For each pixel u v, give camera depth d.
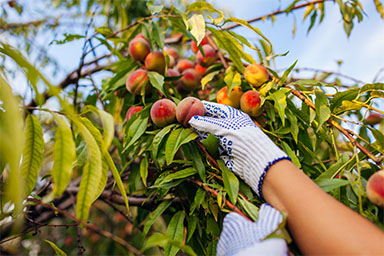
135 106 1.38
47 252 2.16
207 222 1.06
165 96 1.31
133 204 1.47
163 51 1.43
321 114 1.04
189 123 1.03
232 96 1.24
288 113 1.17
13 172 0.53
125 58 1.63
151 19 1.52
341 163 0.98
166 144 1.05
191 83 1.57
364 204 0.89
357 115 1.57
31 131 0.83
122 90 1.49
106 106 1.70
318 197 0.71
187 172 1.04
